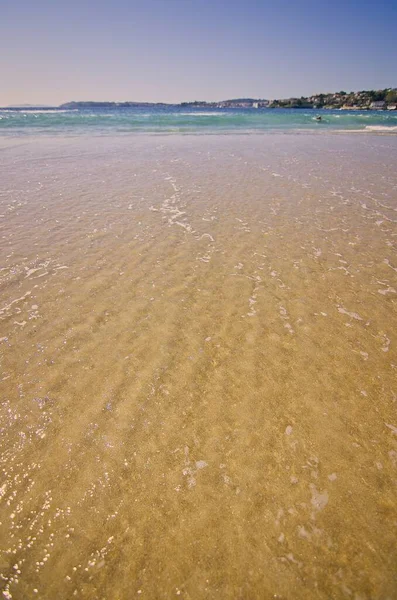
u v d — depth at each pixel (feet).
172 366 11.69
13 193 29.53
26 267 17.61
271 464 8.75
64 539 7.18
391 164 46.50
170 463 8.70
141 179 35.29
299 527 7.47
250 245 21.01
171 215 25.52
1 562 6.80
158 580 6.61
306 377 11.39
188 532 7.34
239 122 112.78
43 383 10.86
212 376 11.34
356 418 10.02
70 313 14.23
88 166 40.52
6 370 11.29
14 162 41.47
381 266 18.88
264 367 11.75
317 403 10.46
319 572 6.77
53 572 6.69
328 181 36.58
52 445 9.05
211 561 6.89
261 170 40.83
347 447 9.21
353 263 19.13
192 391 10.76
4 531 7.27
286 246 21.02
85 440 9.20
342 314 14.67
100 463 8.66
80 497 7.92
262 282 17.01
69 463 8.63
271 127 100.27
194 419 9.87
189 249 20.22
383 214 26.99
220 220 24.79
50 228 22.53
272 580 6.65
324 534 7.36
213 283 16.79
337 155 52.49
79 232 22.08
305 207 28.12
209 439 9.33
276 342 12.92
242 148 57.11
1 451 8.83
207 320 14.07
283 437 9.43
